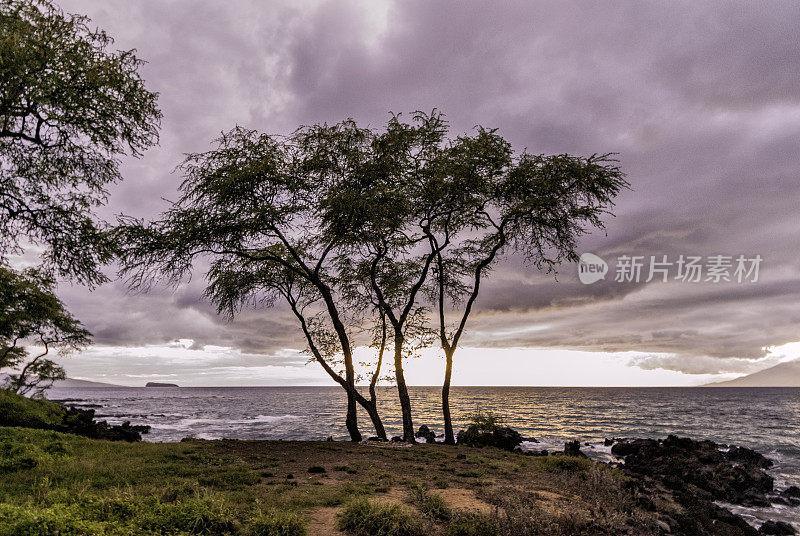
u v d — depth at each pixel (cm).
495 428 2470
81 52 1501
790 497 1964
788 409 9394
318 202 1881
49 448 1246
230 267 2105
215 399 15675
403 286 2436
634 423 6031
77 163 1742
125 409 9594
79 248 1706
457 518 686
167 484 845
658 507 1010
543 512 718
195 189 1769
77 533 518
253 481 933
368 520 634
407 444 1903
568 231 2097
